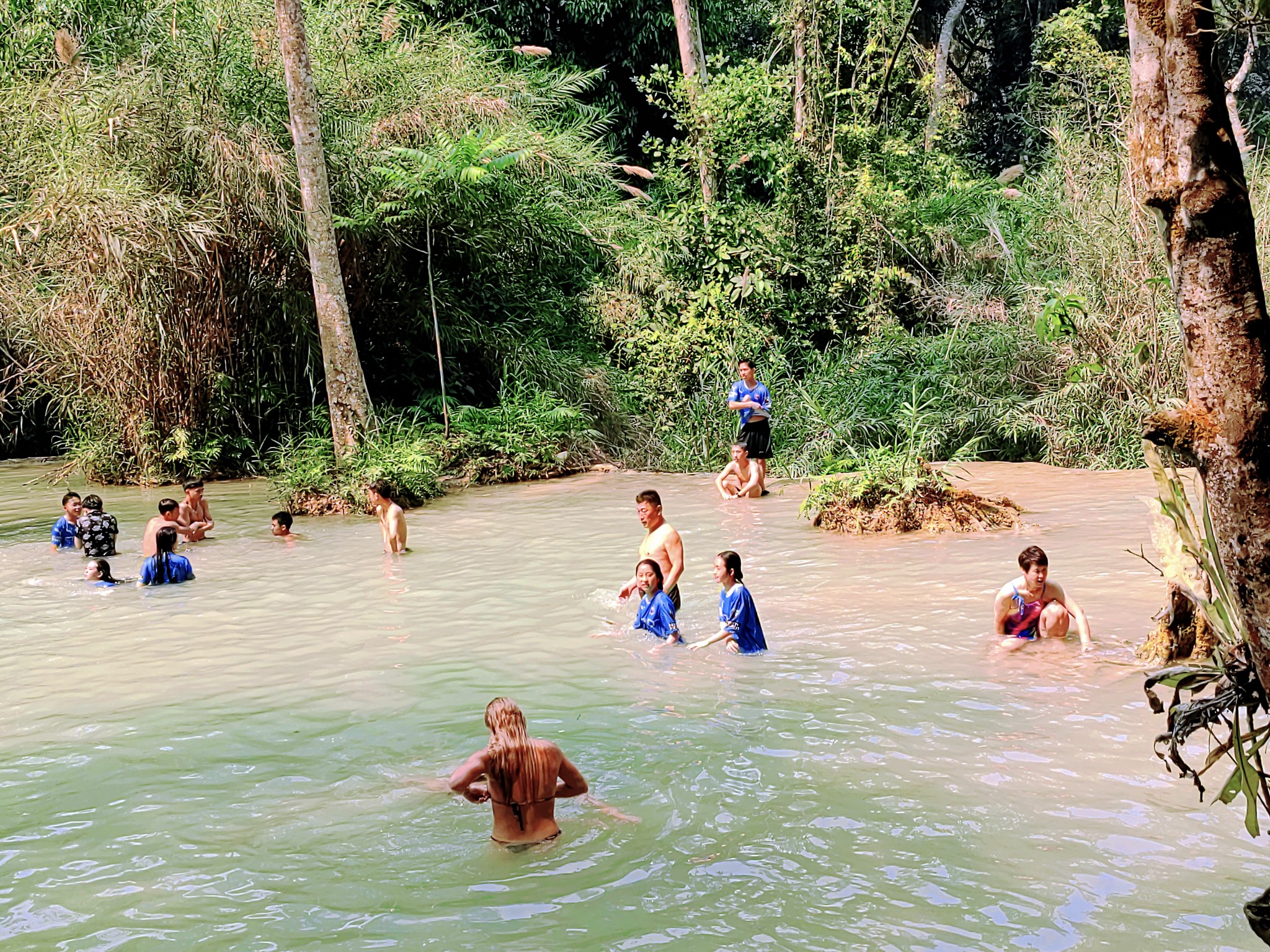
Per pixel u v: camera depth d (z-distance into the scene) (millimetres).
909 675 7125
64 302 17422
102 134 16891
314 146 16141
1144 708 6336
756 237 20984
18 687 7621
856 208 21188
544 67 27188
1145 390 16156
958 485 14891
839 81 22188
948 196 22938
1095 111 20875
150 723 6785
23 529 14281
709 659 7684
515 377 19750
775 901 4340
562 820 5152
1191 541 2934
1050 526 11875
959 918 4156
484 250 20172
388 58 20484
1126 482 14477
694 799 5344
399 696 7156
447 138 18859
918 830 4922
